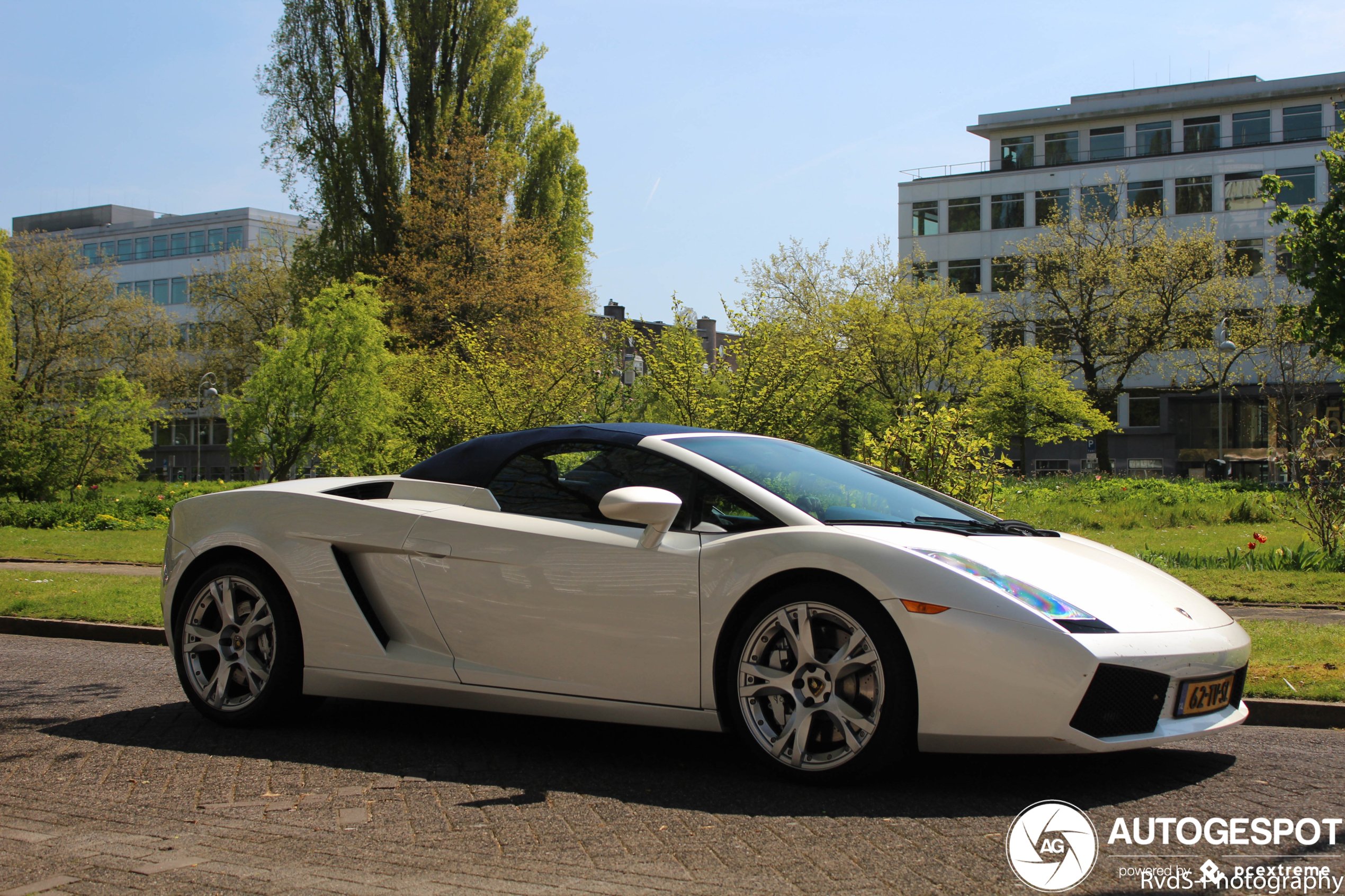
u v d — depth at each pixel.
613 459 4.42
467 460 4.78
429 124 39.53
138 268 82.38
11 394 30.44
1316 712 4.76
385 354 23.77
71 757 4.31
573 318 35.91
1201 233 44.59
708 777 3.88
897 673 3.54
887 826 3.28
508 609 4.23
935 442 9.81
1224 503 21.55
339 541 4.64
